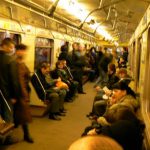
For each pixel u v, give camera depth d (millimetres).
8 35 5340
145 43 5094
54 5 7602
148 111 4598
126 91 4309
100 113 5668
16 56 4605
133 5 6859
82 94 10195
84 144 730
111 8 8531
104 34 23266
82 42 14445
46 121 6238
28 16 6355
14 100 4391
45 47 7945
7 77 4242
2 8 5043
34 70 6809
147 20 4953
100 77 11531
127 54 18078
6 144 4617
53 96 6414
